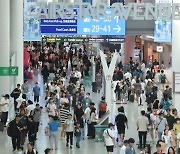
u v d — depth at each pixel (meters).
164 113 39.53
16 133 37.06
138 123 37.22
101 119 41.56
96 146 38.91
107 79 46.81
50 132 37.44
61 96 46.00
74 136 42.09
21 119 37.41
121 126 38.41
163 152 30.20
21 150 31.19
